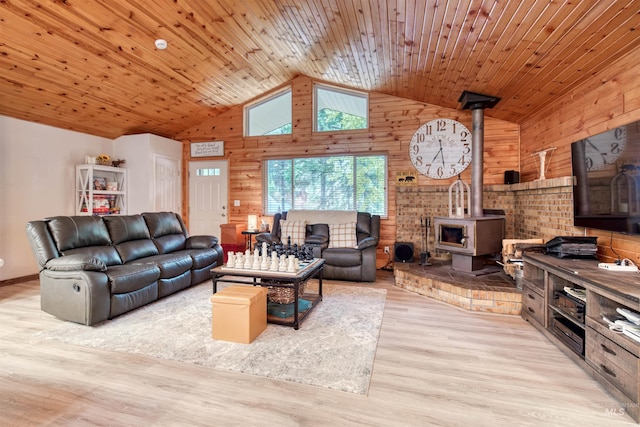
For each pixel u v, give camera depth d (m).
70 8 2.83
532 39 2.42
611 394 1.72
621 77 2.34
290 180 5.50
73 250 3.03
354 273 4.15
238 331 2.34
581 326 2.01
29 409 1.59
